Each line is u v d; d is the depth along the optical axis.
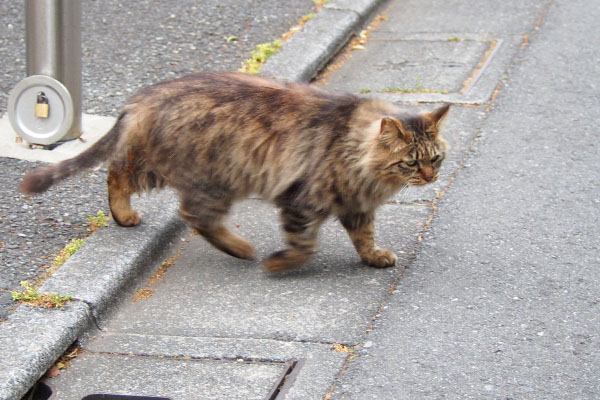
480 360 4.68
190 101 5.52
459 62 8.80
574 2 10.19
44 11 6.62
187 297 5.43
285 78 8.05
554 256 5.70
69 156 6.76
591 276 5.45
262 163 5.49
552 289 5.33
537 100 7.98
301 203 5.44
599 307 5.12
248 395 4.48
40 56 6.74
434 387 4.48
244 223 6.31
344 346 4.85
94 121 7.24
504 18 9.84
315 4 9.89
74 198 6.32
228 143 5.46
